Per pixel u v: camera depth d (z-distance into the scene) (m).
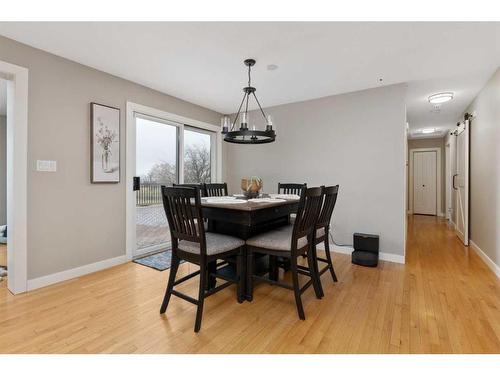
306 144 3.89
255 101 3.95
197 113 4.20
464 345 1.56
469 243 3.92
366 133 3.41
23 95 2.26
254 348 1.54
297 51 2.41
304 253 2.33
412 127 5.80
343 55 2.49
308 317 1.89
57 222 2.51
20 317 1.87
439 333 1.69
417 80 3.10
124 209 3.12
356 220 3.49
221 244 1.94
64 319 1.85
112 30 2.08
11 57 2.20
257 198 2.65
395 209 3.23
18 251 2.24
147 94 3.38
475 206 3.65
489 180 3.05
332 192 2.40
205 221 2.64
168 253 3.50
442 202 7.05
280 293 2.30
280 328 1.75
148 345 1.56
